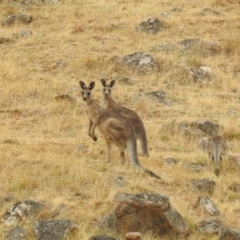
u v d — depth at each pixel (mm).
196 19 95250
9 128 62812
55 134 61719
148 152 56125
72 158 52031
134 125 55156
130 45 87625
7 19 95875
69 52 85562
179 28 92000
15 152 53312
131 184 47062
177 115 68125
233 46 86688
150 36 90188
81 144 57812
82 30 92750
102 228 40812
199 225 42125
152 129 62062
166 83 77625
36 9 101250
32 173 48219
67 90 74312
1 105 69438
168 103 71875
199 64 81938
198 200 45000
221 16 97188
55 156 52375
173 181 48750
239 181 49719
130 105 70938
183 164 53094
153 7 101000
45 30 93438
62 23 95625
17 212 42125
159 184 48188
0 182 46906
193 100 72188
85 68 81000
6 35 91000
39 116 66562
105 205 43438
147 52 84938
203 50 84875
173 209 41656
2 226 41219
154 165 52344
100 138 60344
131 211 40969
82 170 48688
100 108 53125
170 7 101250
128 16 97812
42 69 80500
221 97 74250
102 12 100000
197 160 54219
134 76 79438
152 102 71875
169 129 61969
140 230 40656
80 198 44969
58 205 43062
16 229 40281
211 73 79750
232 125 63312
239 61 83812
